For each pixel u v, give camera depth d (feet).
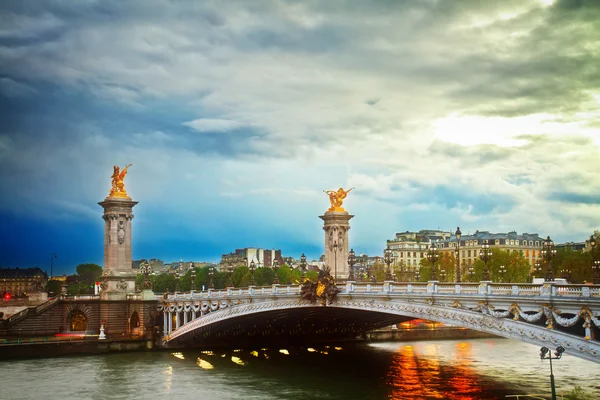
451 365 374.43
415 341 529.86
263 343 486.38
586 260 526.57
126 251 495.41
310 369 369.50
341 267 572.51
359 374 349.00
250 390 308.81
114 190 499.51
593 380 311.68
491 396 277.64
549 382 308.19
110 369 371.15
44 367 377.71
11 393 305.53
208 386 319.68
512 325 239.91
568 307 218.18
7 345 408.46
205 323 433.48
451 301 270.26
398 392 296.10
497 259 637.71
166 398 293.64
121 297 487.61
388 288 304.91
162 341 467.52
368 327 452.76
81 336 460.55
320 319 419.54
